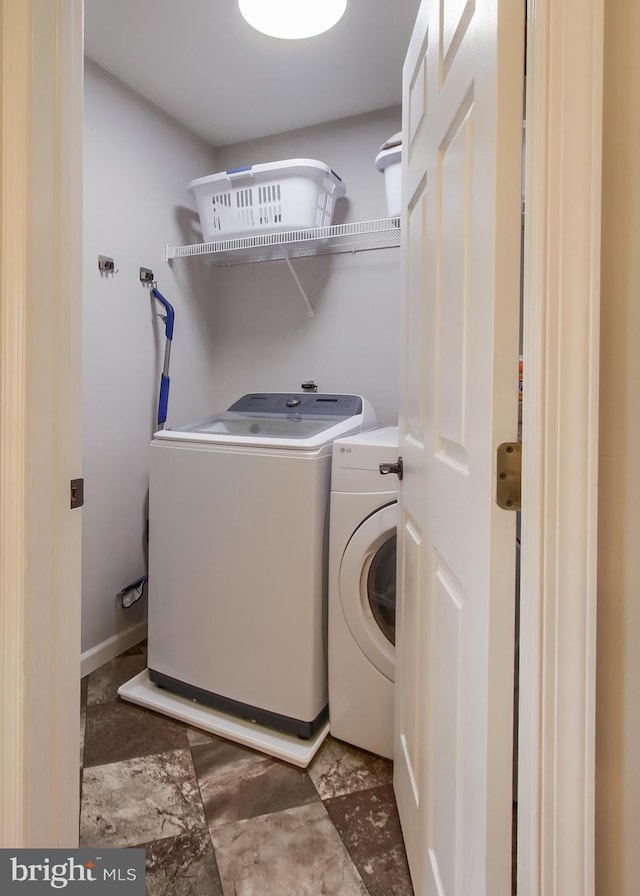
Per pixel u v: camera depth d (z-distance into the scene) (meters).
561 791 0.52
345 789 1.39
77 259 0.84
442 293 0.85
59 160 0.79
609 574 0.51
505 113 0.58
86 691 1.85
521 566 0.57
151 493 1.79
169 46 1.79
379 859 1.17
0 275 0.76
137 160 2.12
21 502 0.76
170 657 1.77
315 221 2.07
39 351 0.77
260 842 1.22
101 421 2.00
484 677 0.62
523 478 0.56
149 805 1.32
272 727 1.61
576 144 0.49
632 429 0.50
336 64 1.90
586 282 0.49
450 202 0.80
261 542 1.58
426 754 0.96
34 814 0.78
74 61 0.82
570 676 0.51
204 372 2.61
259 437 1.65
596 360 0.49
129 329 2.12
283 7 1.37
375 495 1.45
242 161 2.54
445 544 0.82
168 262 2.32
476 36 0.66
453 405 0.78
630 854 0.51
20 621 0.77
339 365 2.39
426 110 0.99
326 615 1.60
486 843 0.62
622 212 0.49
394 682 1.44
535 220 0.52
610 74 0.49
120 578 2.12
